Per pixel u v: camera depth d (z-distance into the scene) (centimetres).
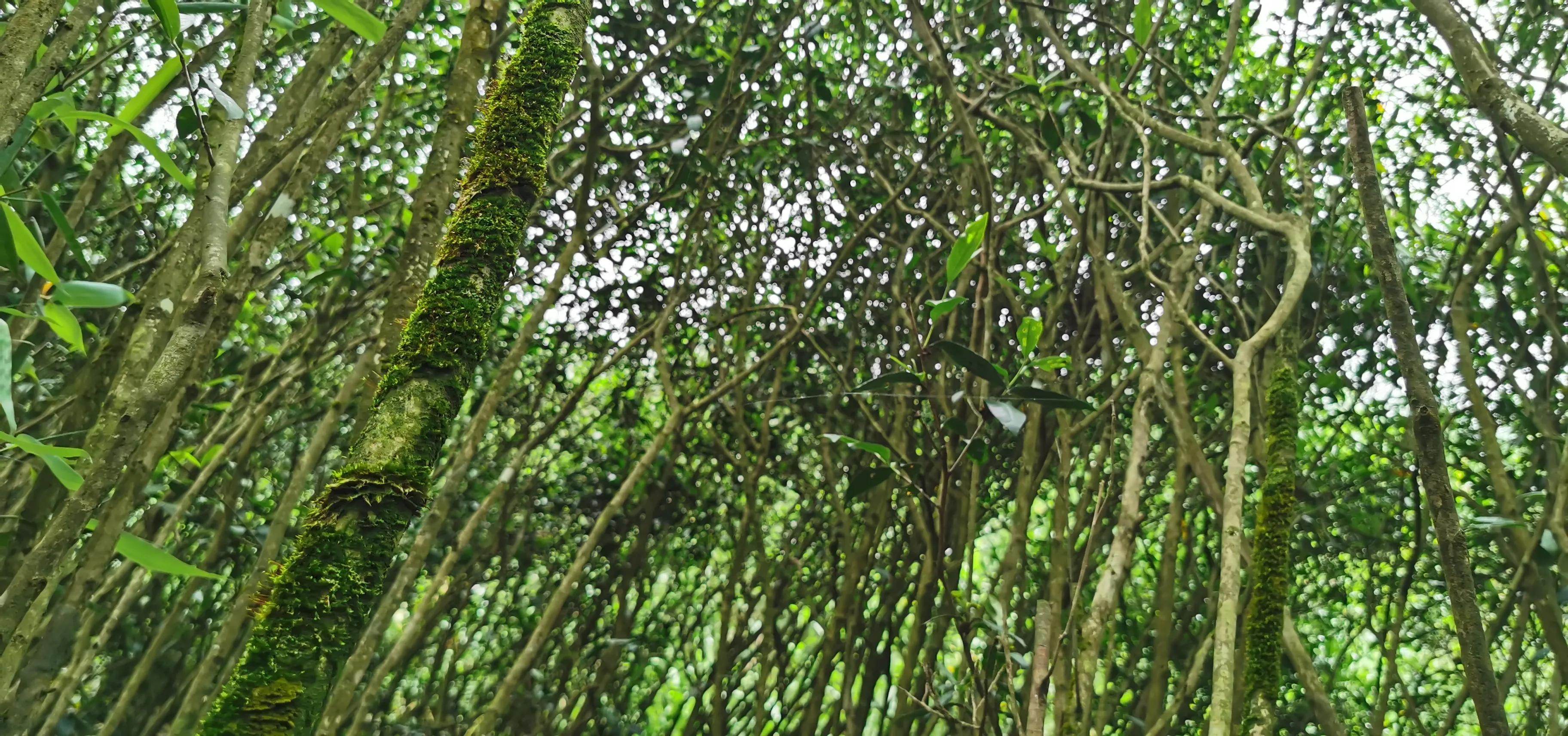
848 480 304
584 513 350
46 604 129
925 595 202
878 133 306
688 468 348
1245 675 116
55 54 113
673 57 280
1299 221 147
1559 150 105
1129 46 251
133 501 141
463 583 320
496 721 219
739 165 296
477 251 85
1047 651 145
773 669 376
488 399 216
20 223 108
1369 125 261
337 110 157
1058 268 251
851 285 307
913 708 250
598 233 292
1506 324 233
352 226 240
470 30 128
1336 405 287
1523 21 231
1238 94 269
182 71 122
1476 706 107
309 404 324
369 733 343
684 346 330
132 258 263
